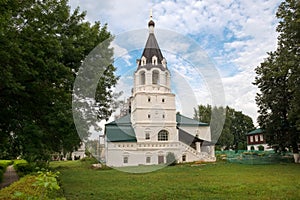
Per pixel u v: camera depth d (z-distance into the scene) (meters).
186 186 10.59
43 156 11.08
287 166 21.88
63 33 11.44
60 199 3.35
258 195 8.51
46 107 10.73
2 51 8.40
